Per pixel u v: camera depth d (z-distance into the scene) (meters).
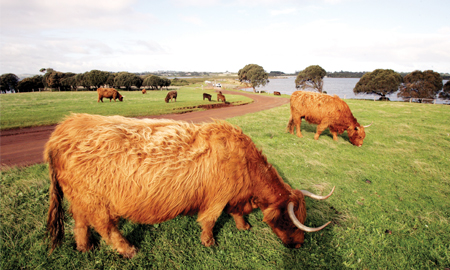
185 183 2.66
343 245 3.54
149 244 3.34
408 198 5.00
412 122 13.93
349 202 4.71
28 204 4.03
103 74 69.06
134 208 2.59
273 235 3.66
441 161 7.30
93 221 2.70
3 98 29.77
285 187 3.14
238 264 3.10
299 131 9.54
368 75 52.19
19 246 3.14
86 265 2.92
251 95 49.16
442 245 3.59
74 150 2.48
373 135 10.47
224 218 4.04
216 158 2.80
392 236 3.78
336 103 8.48
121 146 2.51
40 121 12.72
